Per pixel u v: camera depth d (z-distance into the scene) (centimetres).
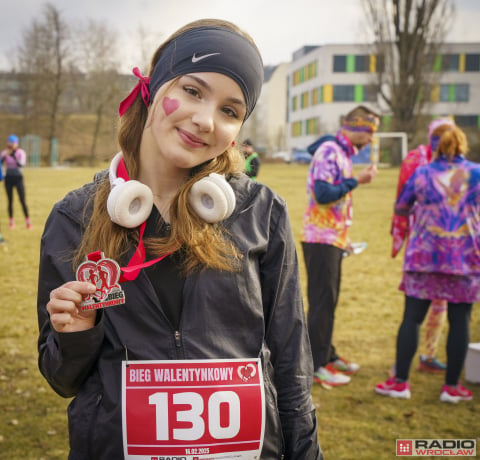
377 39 4606
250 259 166
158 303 157
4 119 5953
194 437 155
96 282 148
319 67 7644
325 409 439
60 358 154
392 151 4481
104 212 161
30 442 378
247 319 163
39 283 167
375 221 1537
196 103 158
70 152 5766
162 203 170
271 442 163
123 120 174
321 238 460
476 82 7244
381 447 384
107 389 156
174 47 161
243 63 158
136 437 154
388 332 620
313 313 468
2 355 525
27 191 2291
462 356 452
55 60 5522
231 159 173
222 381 158
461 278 435
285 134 9269
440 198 430
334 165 452
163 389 155
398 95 4525
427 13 4441
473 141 4584
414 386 486
